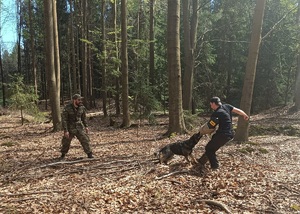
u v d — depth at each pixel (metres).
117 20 30.69
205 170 6.66
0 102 36.09
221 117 6.45
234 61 27.08
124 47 16.16
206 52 23.66
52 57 14.55
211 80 25.48
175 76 11.59
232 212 4.56
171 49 11.45
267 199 5.02
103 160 8.12
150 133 13.56
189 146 6.92
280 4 24.22
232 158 7.77
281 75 25.03
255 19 9.62
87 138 8.34
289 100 27.17
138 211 4.71
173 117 11.80
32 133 14.79
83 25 25.86
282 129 13.91
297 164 7.46
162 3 27.53
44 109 32.34
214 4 27.33
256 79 25.23
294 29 24.19
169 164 7.31
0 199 5.31
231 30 26.22
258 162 7.54
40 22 35.88
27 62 41.47
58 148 10.15
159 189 5.61
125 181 6.15
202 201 4.94
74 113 8.28
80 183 6.17
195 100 24.20
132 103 16.42
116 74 19.69
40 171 7.14
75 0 28.64
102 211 4.72
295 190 5.39
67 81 42.53
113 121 17.39
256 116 20.25
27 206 4.97
